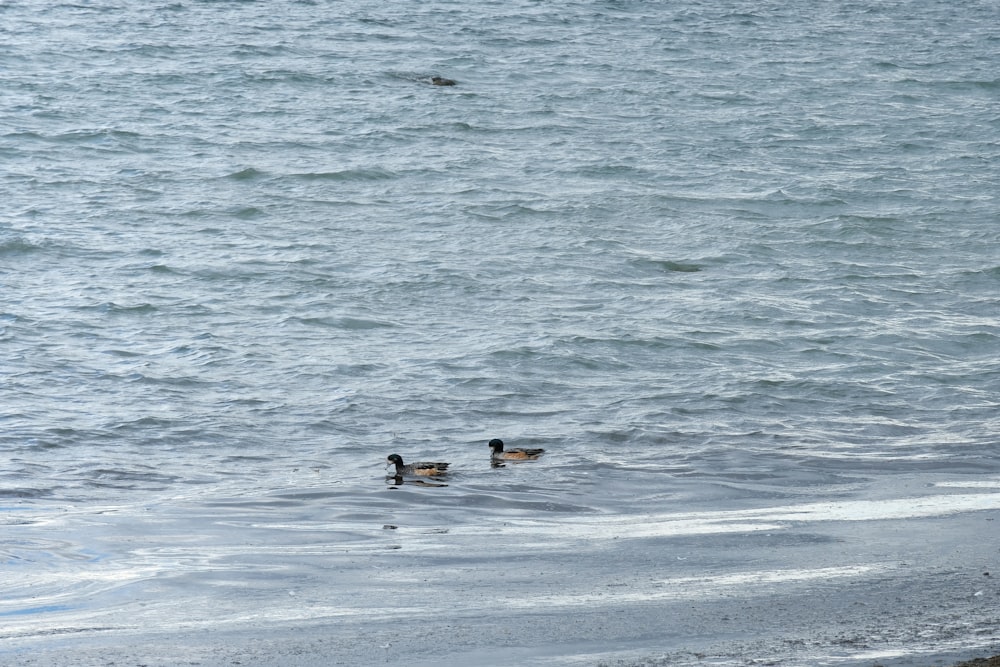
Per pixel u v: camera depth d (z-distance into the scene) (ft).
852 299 105.91
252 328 94.99
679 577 45.11
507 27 253.85
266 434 72.54
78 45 220.23
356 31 245.04
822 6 301.43
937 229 131.23
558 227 128.77
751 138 174.81
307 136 167.63
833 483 62.39
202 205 134.00
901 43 256.73
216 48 223.30
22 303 99.35
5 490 61.11
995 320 100.27
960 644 35.29
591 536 52.54
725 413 77.15
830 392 81.51
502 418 75.97
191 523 55.36
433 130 172.86
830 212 138.00
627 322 97.86
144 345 90.27
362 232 125.59
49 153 154.10
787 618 38.88
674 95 200.03
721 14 280.72
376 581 45.65
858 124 185.16
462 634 38.29
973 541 49.47
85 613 41.86
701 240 125.59
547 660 35.24
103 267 110.83
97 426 72.74
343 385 81.97
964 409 78.18
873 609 39.68
